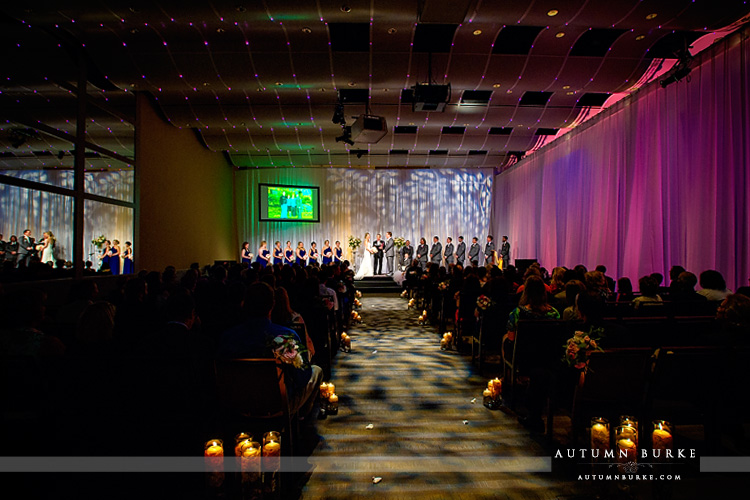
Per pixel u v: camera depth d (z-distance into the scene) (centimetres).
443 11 580
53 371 228
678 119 780
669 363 252
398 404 397
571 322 322
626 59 780
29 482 242
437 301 824
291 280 619
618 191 956
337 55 769
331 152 1525
